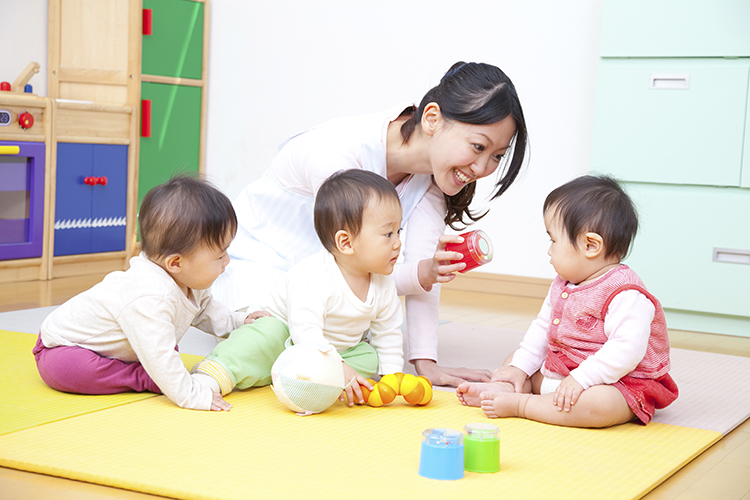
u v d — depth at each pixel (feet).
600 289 4.25
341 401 4.43
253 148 11.42
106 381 4.30
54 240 9.38
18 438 3.55
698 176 7.68
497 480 3.23
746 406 4.71
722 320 7.72
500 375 4.59
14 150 8.72
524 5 9.53
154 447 3.49
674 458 3.65
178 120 11.22
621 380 4.17
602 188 4.33
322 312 4.46
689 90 7.63
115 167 10.10
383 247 4.41
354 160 5.06
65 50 10.53
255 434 3.74
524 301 9.26
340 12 10.67
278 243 5.57
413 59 10.28
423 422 4.07
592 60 9.23
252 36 11.27
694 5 7.57
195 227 4.13
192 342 5.98
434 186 5.43
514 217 9.73
